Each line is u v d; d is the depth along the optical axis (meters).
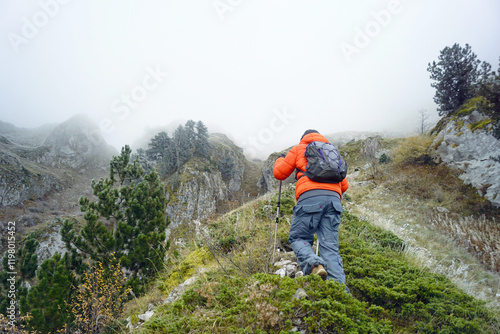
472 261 8.35
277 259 3.98
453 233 10.68
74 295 7.01
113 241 9.48
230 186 71.25
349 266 3.57
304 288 2.58
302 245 2.91
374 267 3.49
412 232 9.84
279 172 3.31
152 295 4.43
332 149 3.04
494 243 9.53
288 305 2.27
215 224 6.17
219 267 4.01
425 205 13.46
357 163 34.28
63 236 9.24
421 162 18.53
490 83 15.24
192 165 64.69
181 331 2.39
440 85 21.73
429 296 2.88
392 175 18.05
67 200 70.31
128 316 4.08
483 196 13.43
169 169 64.75
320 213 2.90
